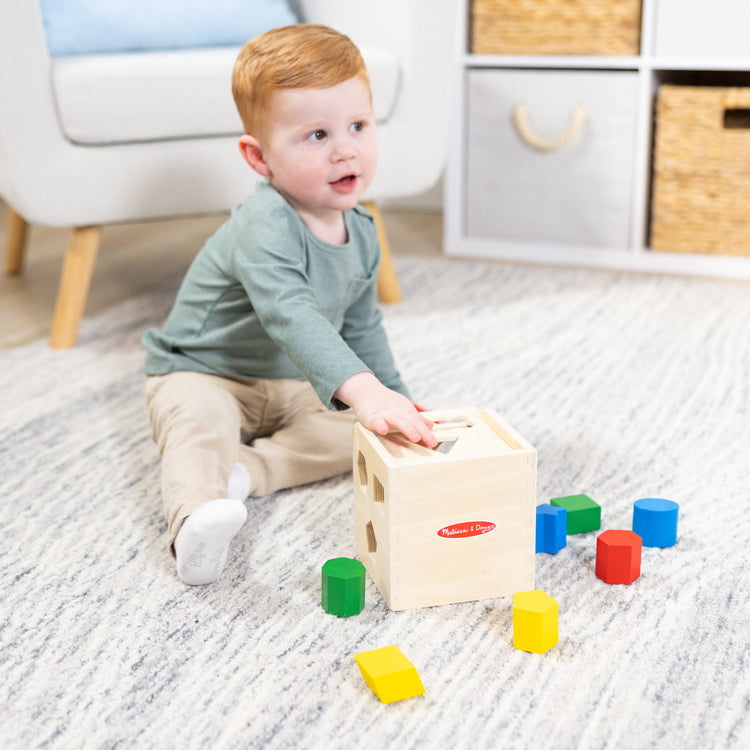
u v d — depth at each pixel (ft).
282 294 3.07
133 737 2.29
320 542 3.16
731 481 3.52
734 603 2.78
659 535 3.07
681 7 5.78
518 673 2.48
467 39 6.47
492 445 2.80
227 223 3.50
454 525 2.71
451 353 4.90
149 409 3.53
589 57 6.11
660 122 6.01
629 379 4.51
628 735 2.26
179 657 2.58
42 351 5.06
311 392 3.73
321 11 5.60
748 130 5.79
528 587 2.84
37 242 7.23
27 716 2.37
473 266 6.54
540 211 6.52
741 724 2.29
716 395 4.30
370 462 2.80
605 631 2.66
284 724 2.32
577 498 3.26
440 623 2.70
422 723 2.31
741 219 6.00
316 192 3.15
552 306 5.63
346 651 2.59
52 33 5.29
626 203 6.29
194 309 3.58
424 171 5.51
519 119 6.31
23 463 3.81
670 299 5.70
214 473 3.10
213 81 4.83
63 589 2.93
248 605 2.81
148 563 3.06
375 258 3.60
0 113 4.53
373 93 5.14
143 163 4.87
